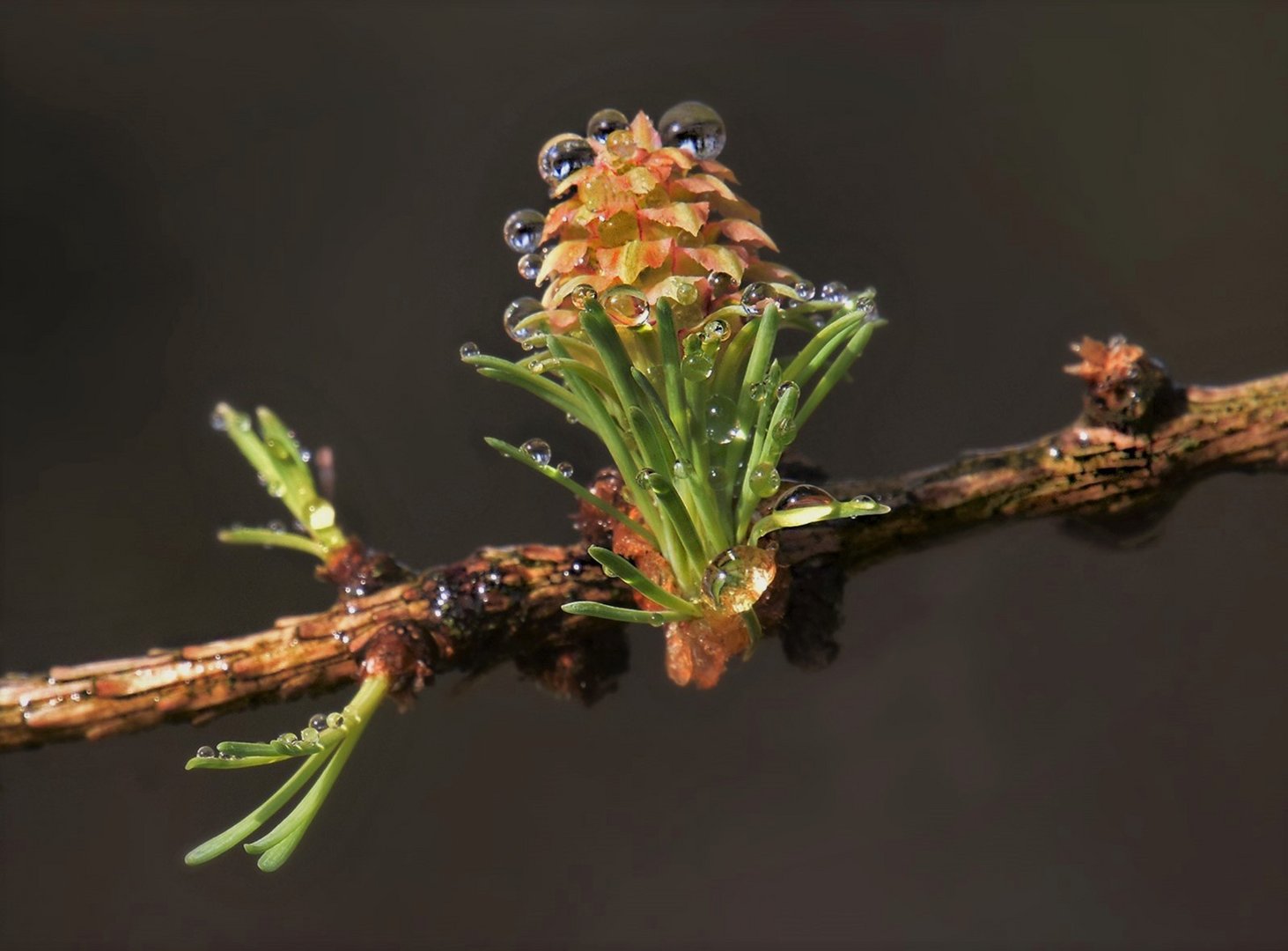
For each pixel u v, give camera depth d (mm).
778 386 163
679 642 168
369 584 174
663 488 162
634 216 161
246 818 161
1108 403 176
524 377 166
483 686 175
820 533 173
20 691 171
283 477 176
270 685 171
